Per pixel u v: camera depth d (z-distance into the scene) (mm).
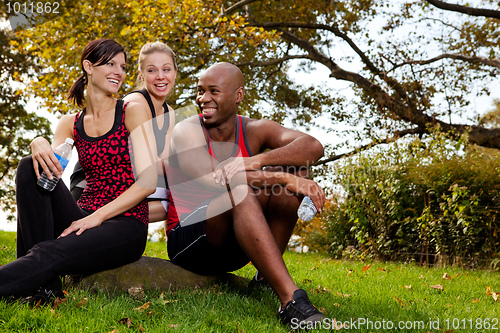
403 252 6855
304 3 13664
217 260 2502
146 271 2488
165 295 2404
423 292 3473
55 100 11195
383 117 13336
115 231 2244
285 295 2014
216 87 2377
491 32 13430
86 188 2461
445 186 6543
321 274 4332
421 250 6664
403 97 13523
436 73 13430
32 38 11125
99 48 2355
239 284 2791
